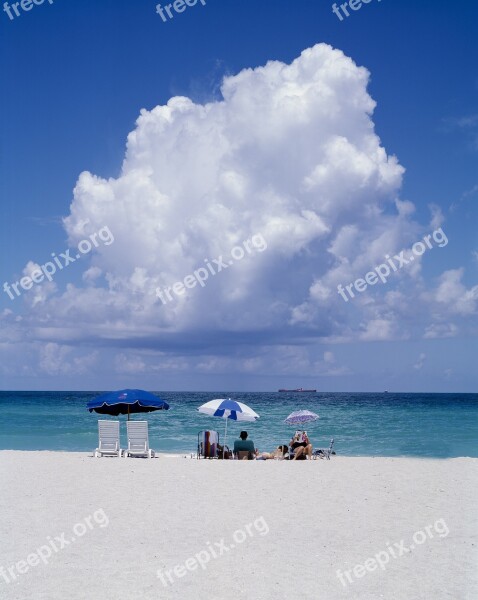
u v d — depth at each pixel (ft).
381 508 34.63
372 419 160.15
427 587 21.79
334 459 61.16
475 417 169.27
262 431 120.37
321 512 33.47
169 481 42.83
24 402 287.89
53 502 35.06
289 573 23.26
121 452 62.80
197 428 124.36
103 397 64.59
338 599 20.56
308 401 330.13
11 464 51.96
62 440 100.17
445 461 58.59
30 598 20.13
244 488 40.45
